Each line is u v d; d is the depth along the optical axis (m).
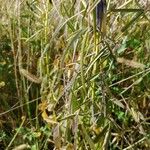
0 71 0.58
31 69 0.57
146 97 0.50
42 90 0.48
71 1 0.53
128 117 0.49
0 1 0.64
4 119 0.54
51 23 0.53
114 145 0.47
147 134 0.45
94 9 0.41
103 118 0.42
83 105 0.44
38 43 0.57
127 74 0.51
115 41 0.45
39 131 0.50
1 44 0.61
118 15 0.48
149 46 0.49
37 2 0.59
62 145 0.46
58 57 0.52
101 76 0.43
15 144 0.50
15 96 0.56
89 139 0.41
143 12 0.42
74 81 0.43
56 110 0.50
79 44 0.46
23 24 0.62
